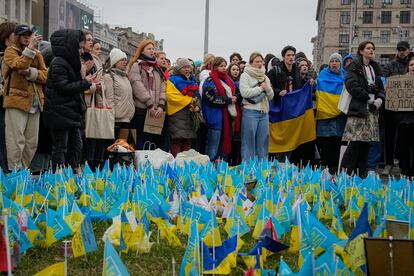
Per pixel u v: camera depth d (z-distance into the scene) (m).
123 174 6.65
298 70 10.10
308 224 3.90
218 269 3.70
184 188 6.60
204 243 3.69
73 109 7.05
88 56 8.18
